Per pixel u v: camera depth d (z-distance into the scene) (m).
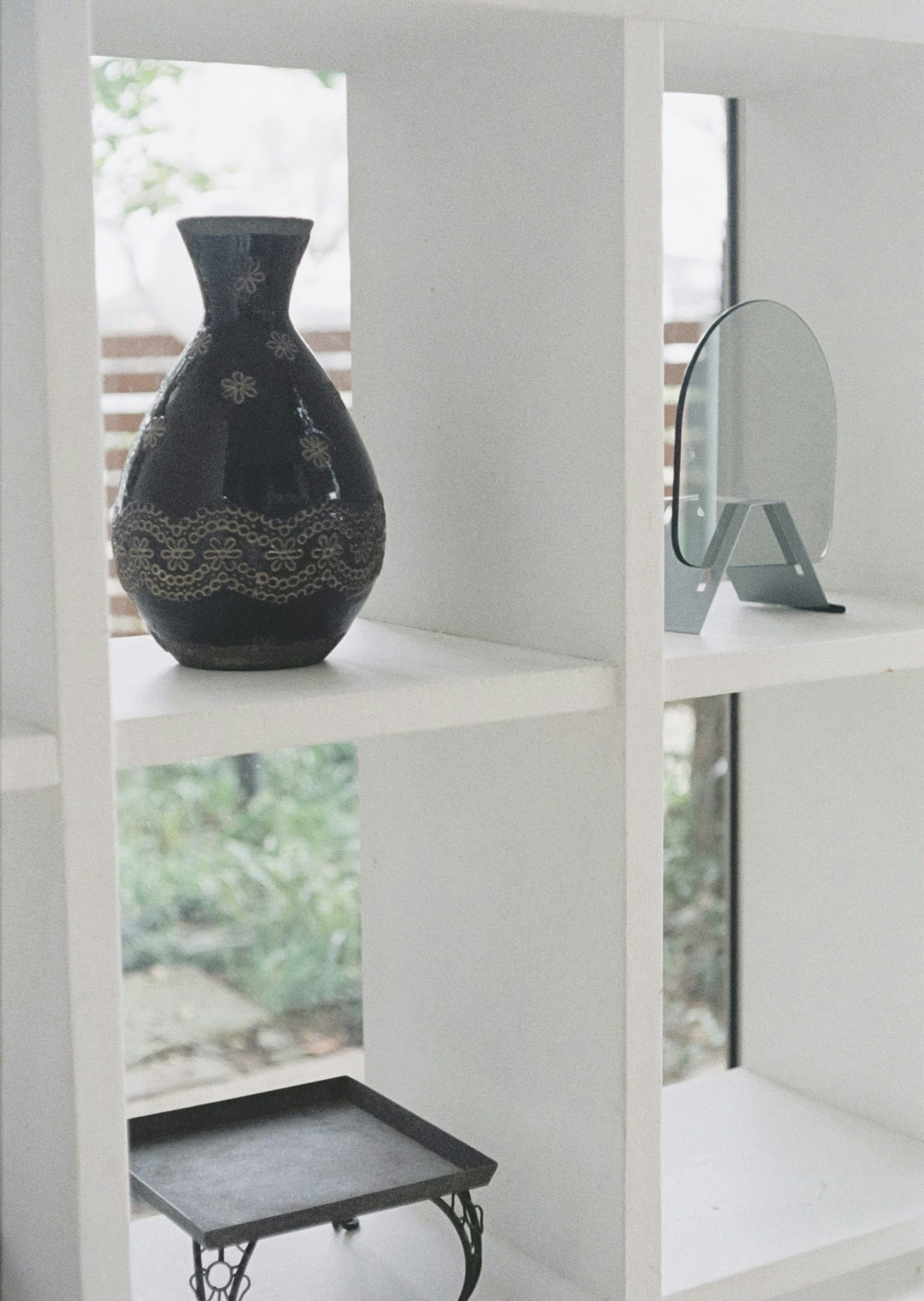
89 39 0.79
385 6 0.97
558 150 1.02
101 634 0.83
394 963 1.30
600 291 1.00
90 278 0.80
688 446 1.13
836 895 1.43
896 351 1.32
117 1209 0.86
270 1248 1.23
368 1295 1.16
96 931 0.85
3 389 0.86
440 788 1.22
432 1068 1.26
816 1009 1.47
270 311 1.00
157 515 0.96
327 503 0.97
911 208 1.29
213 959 1.48
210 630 0.98
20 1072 0.94
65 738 0.83
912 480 1.32
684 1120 1.42
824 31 1.09
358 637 1.17
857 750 1.39
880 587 1.36
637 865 1.04
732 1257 1.14
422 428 1.19
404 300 1.20
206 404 0.97
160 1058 1.46
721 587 1.41
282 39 1.07
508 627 1.12
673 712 1.66
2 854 0.93
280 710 0.90
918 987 1.36
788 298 1.42
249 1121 1.18
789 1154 1.34
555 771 1.09
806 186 1.38
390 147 1.19
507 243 1.08
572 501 1.04
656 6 0.98
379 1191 1.05
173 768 1.44
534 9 0.95
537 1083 1.14
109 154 1.36
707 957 1.67
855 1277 1.29
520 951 1.14
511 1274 1.16
